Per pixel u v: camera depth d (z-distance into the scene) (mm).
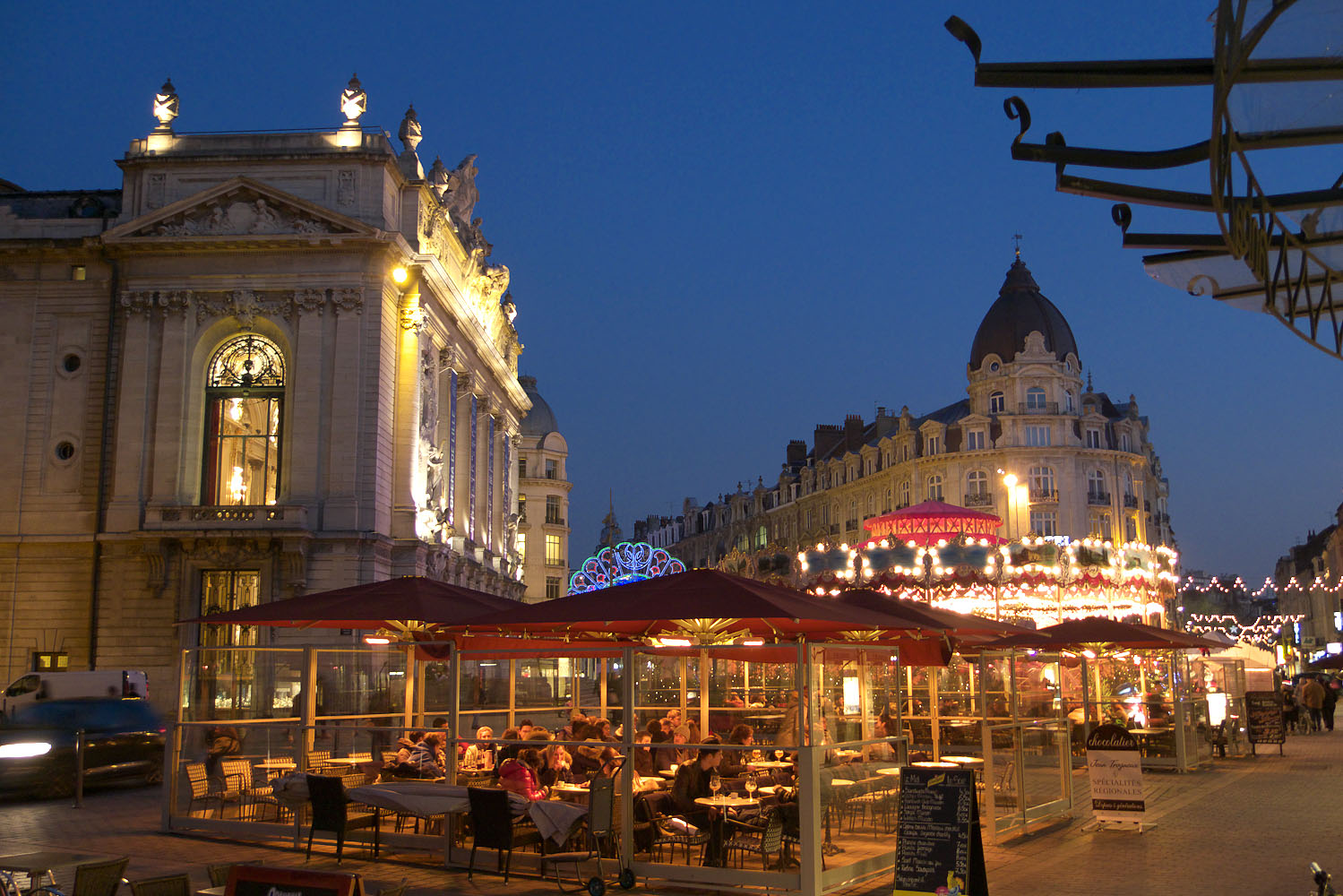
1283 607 151625
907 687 21734
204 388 41062
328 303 40594
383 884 13445
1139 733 27312
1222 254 6012
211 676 18109
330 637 37812
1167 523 100188
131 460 40188
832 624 13227
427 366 44656
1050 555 30859
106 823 18703
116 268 41375
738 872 12844
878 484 84938
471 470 53688
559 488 93062
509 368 61375
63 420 41281
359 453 39781
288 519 38562
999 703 17500
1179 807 19922
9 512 40625
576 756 16422
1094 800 17234
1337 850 15109
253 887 8133
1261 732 30953
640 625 16344
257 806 17188
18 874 10141
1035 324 77688
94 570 39750
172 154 41500
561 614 13867
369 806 14938
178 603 39000
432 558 43594
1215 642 27188
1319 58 3971
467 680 18625
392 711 20250
